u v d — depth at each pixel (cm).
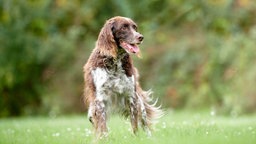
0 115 2430
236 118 1616
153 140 866
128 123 1072
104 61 953
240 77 2061
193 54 2275
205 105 2106
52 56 2438
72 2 2550
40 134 1066
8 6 2372
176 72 2264
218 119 1487
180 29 2452
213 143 775
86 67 981
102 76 950
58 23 2534
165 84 2252
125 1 2491
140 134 975
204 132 944
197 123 1091
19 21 2423
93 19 2552
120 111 994
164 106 2202
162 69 2295
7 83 2402
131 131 998
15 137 1023
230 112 1981
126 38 967
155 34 2458
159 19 2517
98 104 952
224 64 2145
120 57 962
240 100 1984
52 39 2450
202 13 2411
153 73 2311
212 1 2391
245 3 2352
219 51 2183
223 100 2039
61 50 2430
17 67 2417
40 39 2453
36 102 2444
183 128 1036
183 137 868
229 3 2361
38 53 2425
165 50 2364
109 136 966
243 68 2081
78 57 2430
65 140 934
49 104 2373
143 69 2328
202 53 2262
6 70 2392
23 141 949
